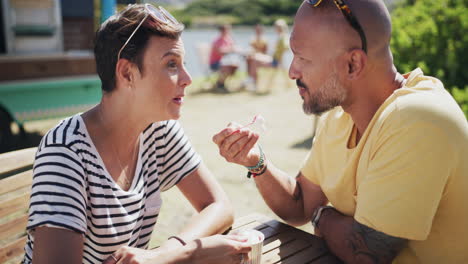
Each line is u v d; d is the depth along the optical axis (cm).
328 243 169
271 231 187
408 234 141
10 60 550
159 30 137
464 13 463
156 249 150
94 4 777
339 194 173
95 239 144
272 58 1201
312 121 794
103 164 142
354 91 158
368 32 147
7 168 171
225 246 143
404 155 140
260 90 1153
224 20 7112
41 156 132
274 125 761
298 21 156
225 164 539
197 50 1237
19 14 695
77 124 141
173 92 144
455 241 151
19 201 183
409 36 491
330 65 153
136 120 147
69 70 600
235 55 1358
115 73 140
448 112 141
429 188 138
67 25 804
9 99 543
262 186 195
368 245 150
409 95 147
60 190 128
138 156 157
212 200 184
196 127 747
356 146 165
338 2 147
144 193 159
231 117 830
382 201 143
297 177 209
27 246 150
